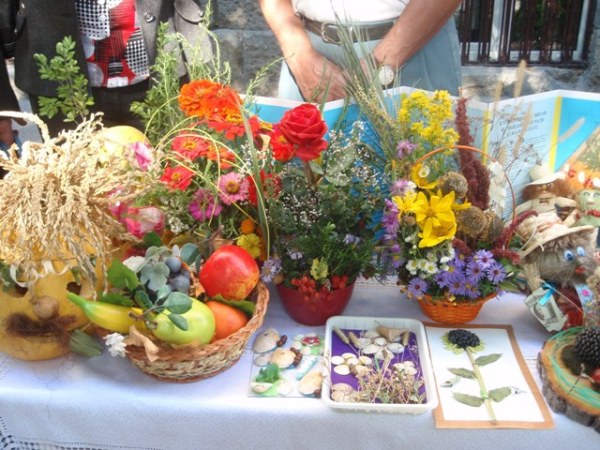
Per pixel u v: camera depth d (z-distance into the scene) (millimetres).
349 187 1122
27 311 991
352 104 1273
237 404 964
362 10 1579
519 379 1009
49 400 979
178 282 959
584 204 1207
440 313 1142
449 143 1085
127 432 990
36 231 900
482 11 3463
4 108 1778
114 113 1872
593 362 943
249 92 1302
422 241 1025
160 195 1097
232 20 3375
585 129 1317
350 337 1094
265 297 1047
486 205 1076
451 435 939
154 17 1779
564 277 1081
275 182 1100
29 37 1721
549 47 3547
